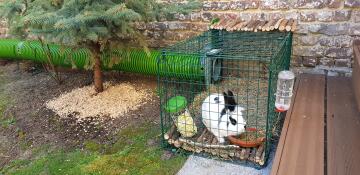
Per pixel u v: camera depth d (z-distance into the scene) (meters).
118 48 3.54
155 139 3.01
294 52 3.83
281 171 1.77
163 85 3.22
